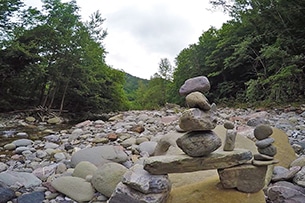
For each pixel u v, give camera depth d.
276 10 10.35
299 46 9.48
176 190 1.82
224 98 13.36
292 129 5.02
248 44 11.50
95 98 13.91
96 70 14.20
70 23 12.79
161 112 11.19
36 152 4.38
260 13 11.24
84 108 13.84
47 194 2.42
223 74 14.59
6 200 2.30
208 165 1.66
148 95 20.56
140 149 4.10
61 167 3.24
